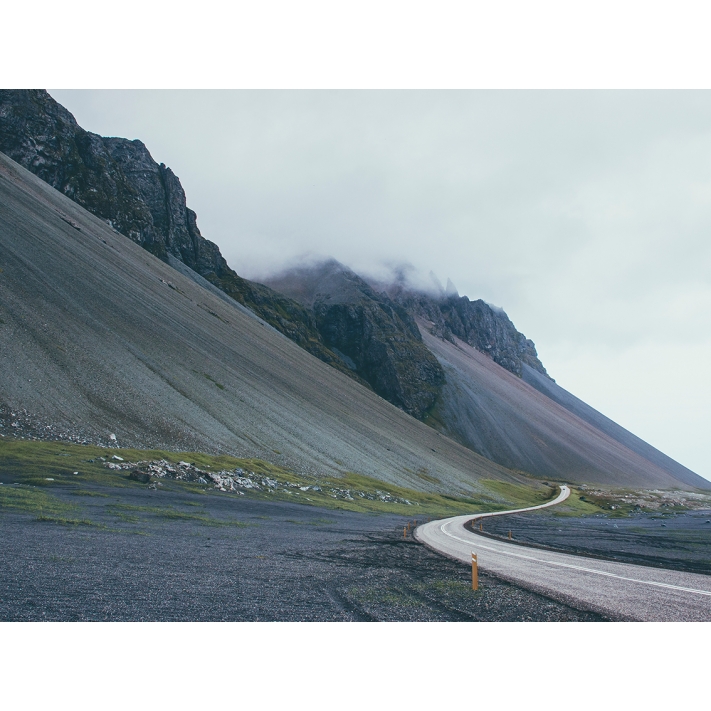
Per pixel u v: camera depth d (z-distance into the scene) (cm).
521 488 15238
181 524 2672
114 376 6550
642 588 1706
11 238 8569
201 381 8256
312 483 6344
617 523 7975
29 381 5325
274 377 11319
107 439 5128
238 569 1688
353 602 1388
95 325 7656
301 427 9012
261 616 1179
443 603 1430
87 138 19875
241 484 4947
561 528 6022
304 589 1495
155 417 6216
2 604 1073
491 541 3578
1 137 16925
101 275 10219
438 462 12975
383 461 10050
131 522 2489
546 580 1823
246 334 14538
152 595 1255
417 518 5638
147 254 17350
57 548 1669
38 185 14500
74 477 3656
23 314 6469
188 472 4656
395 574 1883
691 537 5312
